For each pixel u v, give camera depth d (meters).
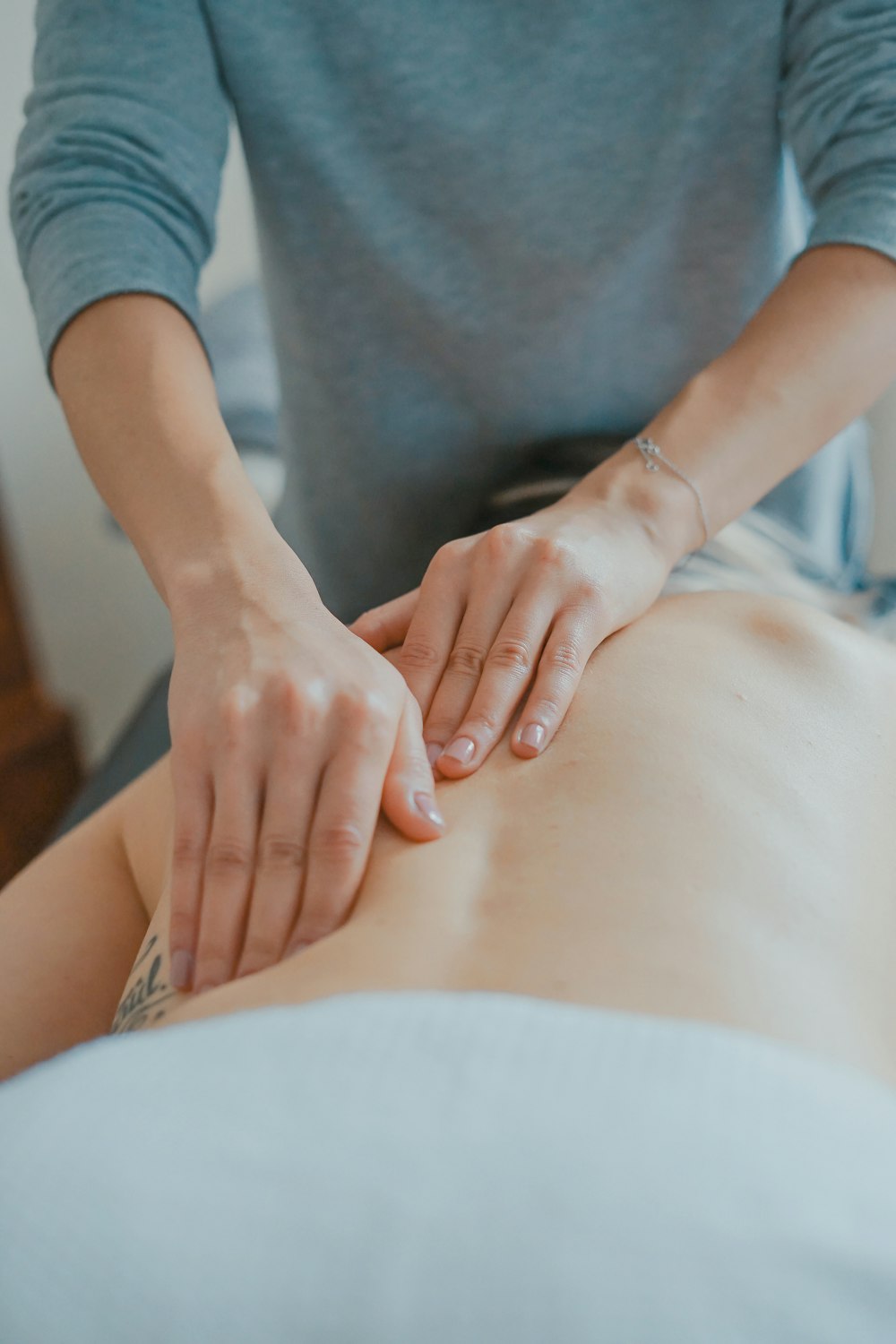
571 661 0.68
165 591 0.71
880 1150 0.35
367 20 0.92
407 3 0.92
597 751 0.63
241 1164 0.34
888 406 1.79
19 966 0.75
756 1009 0.47
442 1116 0.35
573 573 0.71
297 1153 0.34
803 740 0.65
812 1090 0.37
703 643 0.72
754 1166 0.34
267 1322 0.31
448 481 1.15
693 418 0.84
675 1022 0.39
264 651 0.63
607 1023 0.38
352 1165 0.34
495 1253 0.32
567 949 0.49
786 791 0.61
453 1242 0.32
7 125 1.84
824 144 0.91
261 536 0.72
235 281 2.11
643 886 0.53
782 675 0.69
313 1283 0.32
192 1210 0.33
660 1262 0.32
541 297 1.01
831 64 0.89
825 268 0.87
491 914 0.53
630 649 0.72
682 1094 0.36
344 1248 0.32
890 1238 0.33
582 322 1.02
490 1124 0.35
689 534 0.82
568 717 0.66
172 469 0.77
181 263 0.91
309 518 1.23
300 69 0.95
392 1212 0.33
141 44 0.90
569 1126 0.35
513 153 0.96
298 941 0.56
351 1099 0.36
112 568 2.16
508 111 0.95
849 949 0.53
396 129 0.96
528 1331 0.31
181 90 0.92
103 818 0.84
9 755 1.87
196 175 0.93
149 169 0.90
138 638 2.24
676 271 1.02
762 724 0.65
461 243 1.00
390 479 1.14
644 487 0.81
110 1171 0.34
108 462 0.80
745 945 0.50
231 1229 0.33
